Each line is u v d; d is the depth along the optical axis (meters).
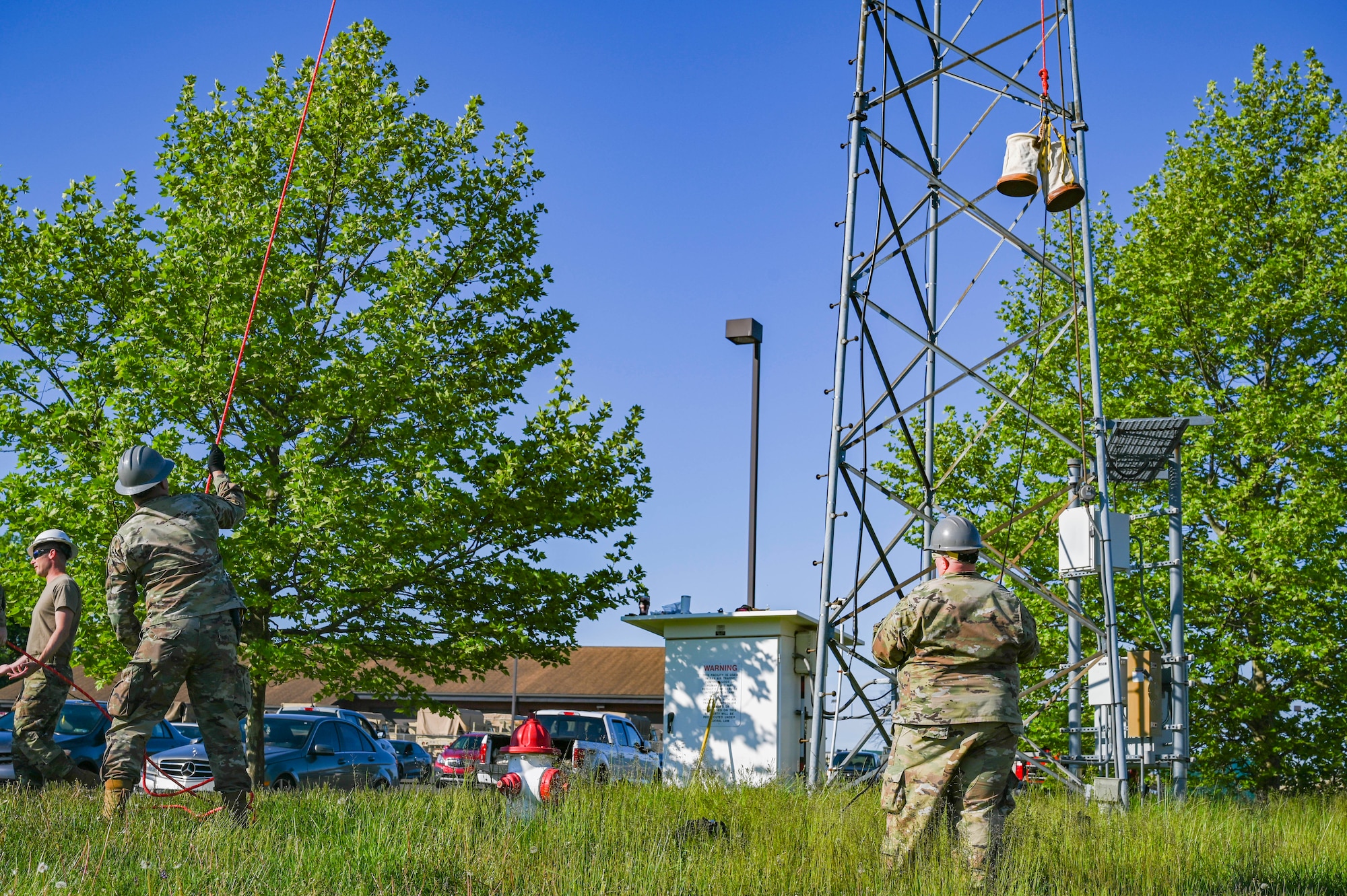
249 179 14.61
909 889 4.66
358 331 14.47
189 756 13.52
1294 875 6.03
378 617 14.45
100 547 12.86
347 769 16.22
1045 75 10.59
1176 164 21.83
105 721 14.09
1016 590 19.44
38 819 5.32
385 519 13.13
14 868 3.96
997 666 5.07
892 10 10.54
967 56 10.44
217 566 5.96
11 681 7.45
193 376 12.74
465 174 15.96
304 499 12.68
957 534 5.29
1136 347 20.39
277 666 13.12
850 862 5.26
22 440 13.12
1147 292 20.55
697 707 16.47
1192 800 11.06
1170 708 13.38
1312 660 18.11
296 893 4.01
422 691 14.91
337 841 5.29
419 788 8.17
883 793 5.16
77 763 13.47
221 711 5.85
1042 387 20.67
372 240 15.10
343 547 13.09
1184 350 20.44
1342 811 11.34
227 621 5.93
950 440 21.20
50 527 12.72
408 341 14.06
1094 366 10.50
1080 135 10.45
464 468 14.62
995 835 4.90
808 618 16.34
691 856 5.31
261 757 13.98
